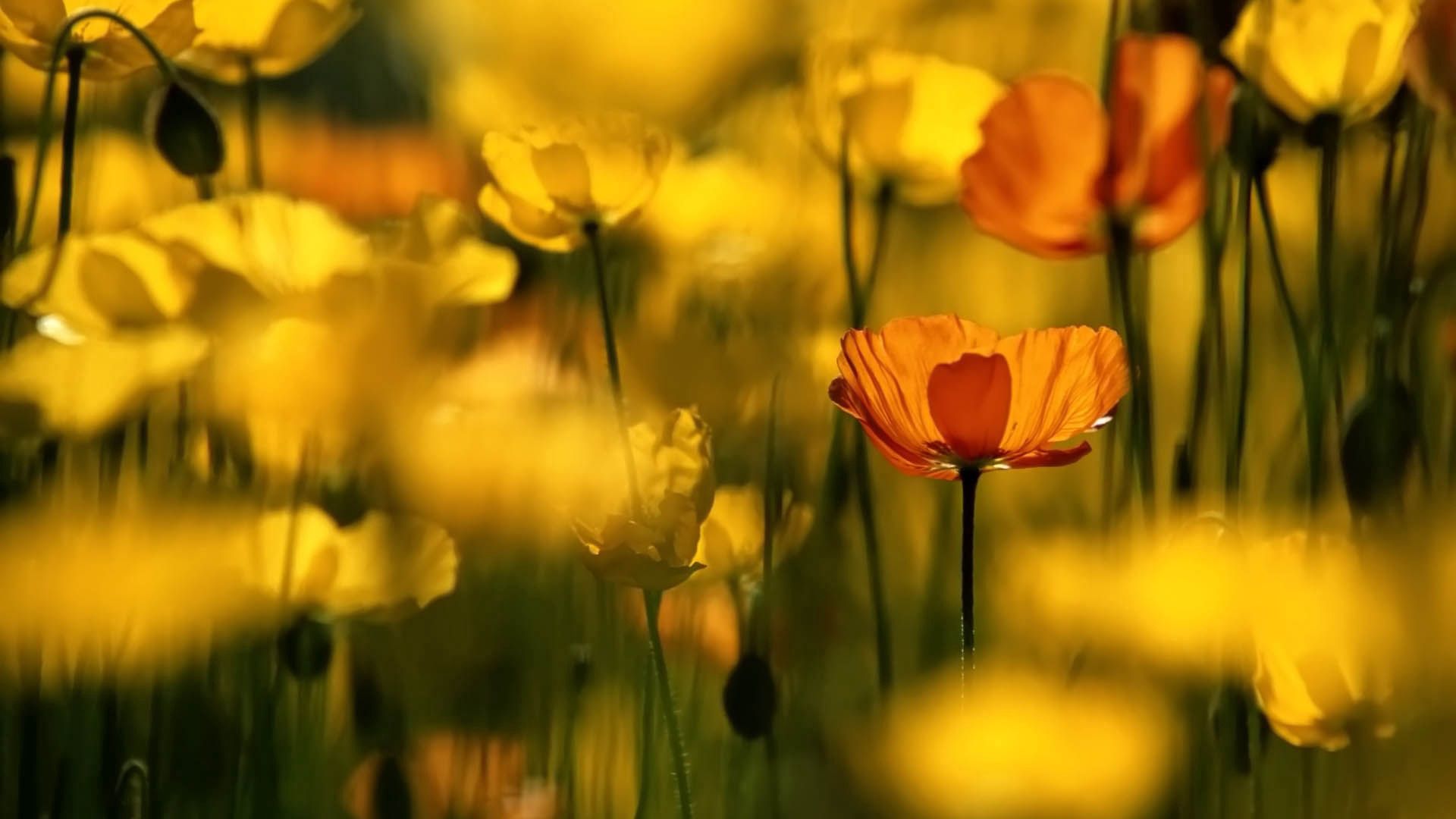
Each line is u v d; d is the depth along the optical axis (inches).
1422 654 73.4
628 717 78.8
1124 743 73.7
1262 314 82.4
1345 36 74.8
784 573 79.0
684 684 79.4
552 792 77.2
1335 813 75.2
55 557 73.2
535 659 78.5
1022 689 74.4
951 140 80.0
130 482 75.9
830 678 79.6
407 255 73.9
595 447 73.9
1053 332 70.7
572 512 72.8
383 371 72.6
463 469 77.3
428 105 99.5
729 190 85.7
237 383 72.9
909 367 71.4
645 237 84.4
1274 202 82.8
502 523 77.7
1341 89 75.0
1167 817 74.3
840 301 84.5
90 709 75.0
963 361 70.7
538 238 75.9
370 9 100.5
